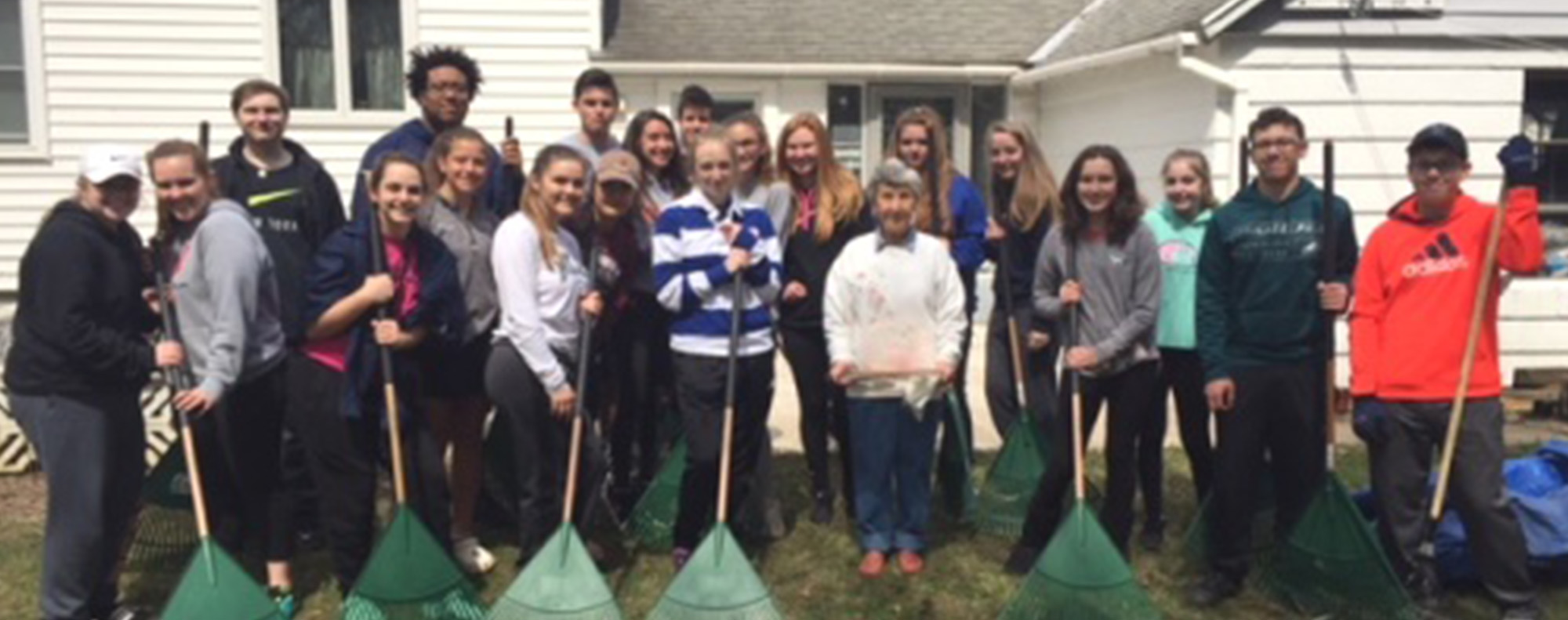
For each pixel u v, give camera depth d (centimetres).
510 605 387
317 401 405
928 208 498
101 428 373
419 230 412
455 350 431
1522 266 391
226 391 382
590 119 511
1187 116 820
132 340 381
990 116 1146
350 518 412
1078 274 431
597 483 444
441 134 445
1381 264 416
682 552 457
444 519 421
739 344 429
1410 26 750
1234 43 751
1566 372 749
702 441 434
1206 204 475
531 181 425
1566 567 440
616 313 478
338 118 993
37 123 977
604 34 1099
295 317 433
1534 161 392
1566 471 465
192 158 389
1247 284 416
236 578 371
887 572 461
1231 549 433
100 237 368
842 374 441
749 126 475
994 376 522
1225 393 419
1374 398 413
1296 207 414
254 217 445
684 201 436
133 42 976
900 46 1127
